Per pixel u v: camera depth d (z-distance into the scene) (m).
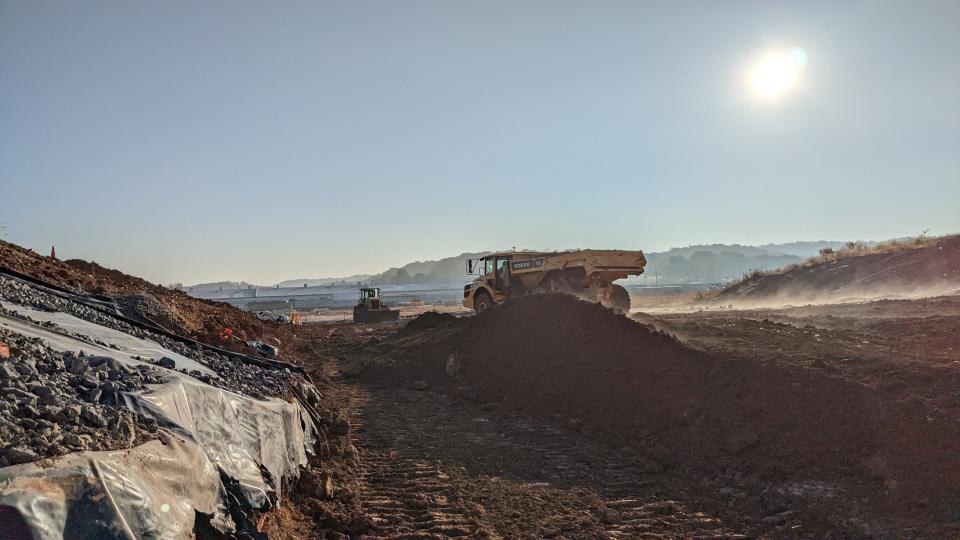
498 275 26.44
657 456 8.89
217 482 4.65
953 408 7.66
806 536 6.39
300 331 30.36
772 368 9.70
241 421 6.08
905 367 9.27
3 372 4.40
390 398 14.16
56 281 12.80
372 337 25.11
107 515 3.27
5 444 3.40
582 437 10.28
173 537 3.66
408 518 6.82
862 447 7.66
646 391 10.74
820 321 16.66
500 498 7.48
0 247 13.38
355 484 7.95
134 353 7.28
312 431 9.12
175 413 4.93
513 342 14.94
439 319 22.30
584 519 6.78
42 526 2.95
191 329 13.12
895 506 6.64
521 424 11.27
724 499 7.40
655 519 6.85
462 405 13.20
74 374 5.05
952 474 6.74
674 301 40.84
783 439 8.30
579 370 12.41
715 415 9.30
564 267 23.81
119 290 14.82
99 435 3.97
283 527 5.59
